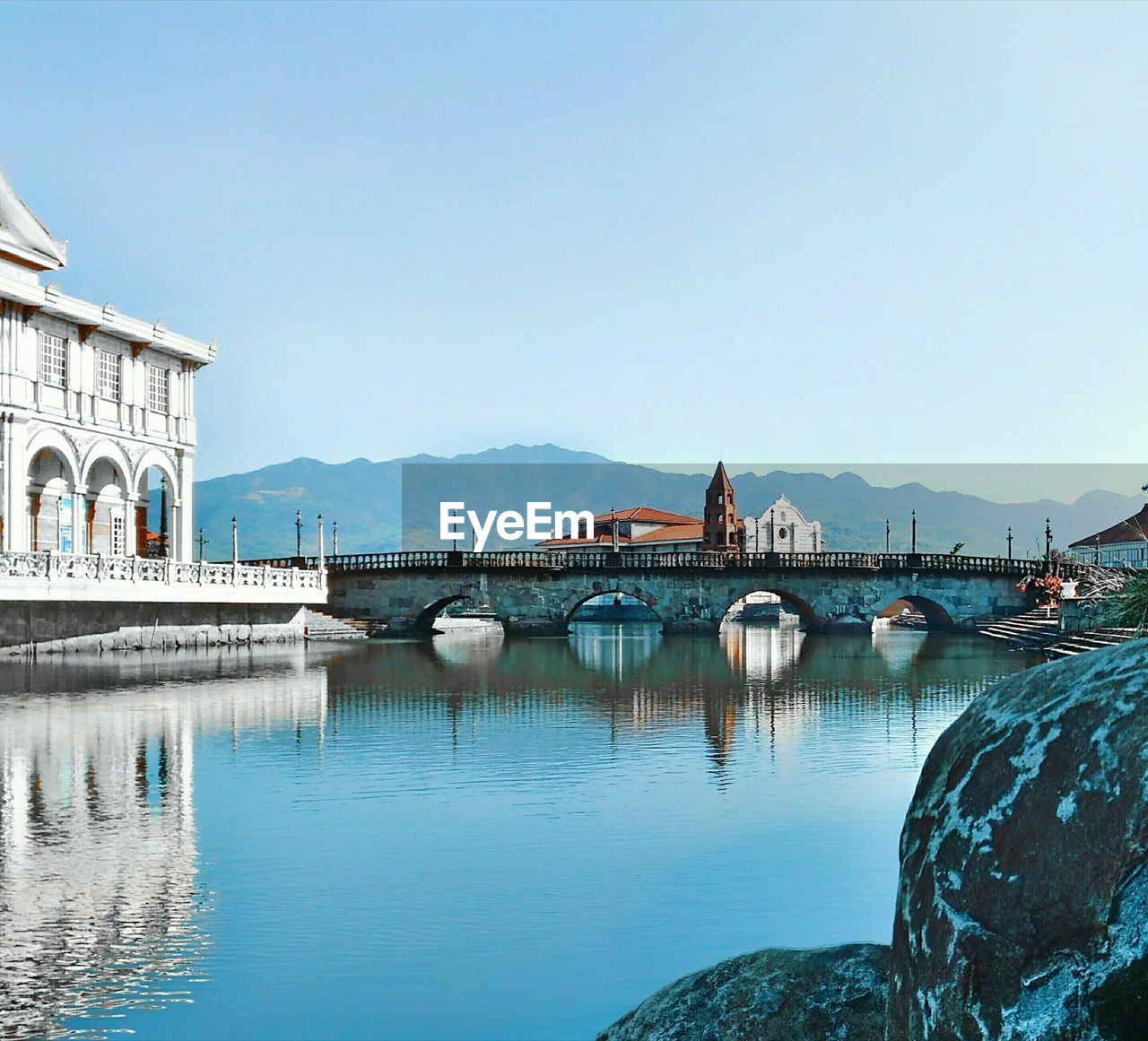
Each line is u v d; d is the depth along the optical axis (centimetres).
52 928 1356
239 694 3906
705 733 3022
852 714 3497
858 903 1445
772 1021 652
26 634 5238
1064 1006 454
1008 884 479
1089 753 478
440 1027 1081
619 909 1423
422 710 3534
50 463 6000
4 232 5622
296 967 1226
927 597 9462
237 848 1723
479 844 1752
